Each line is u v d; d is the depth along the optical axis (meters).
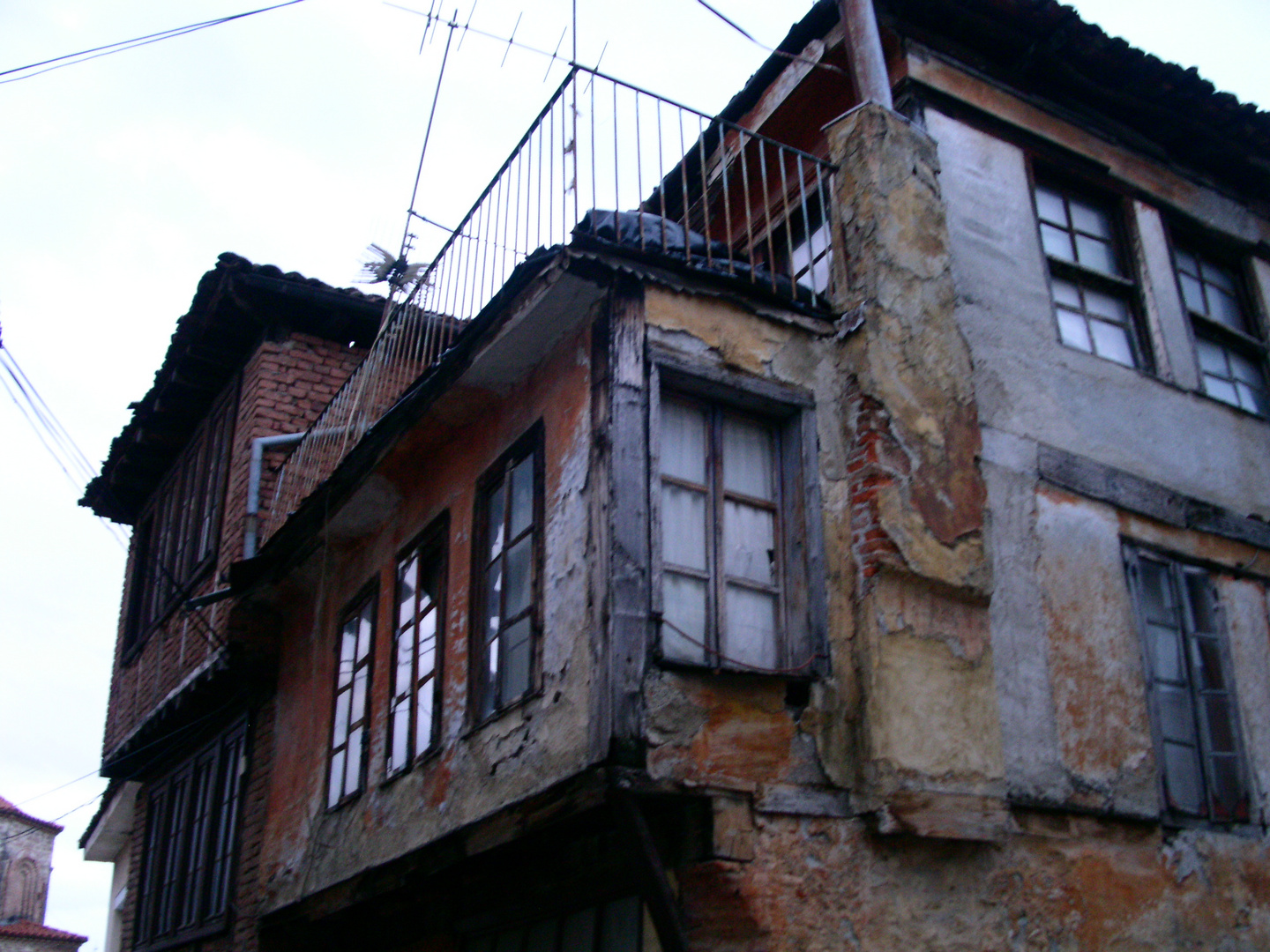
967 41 7.78
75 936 31.25
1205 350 8.30
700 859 4.94
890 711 5.38
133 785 13.12
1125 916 5.91
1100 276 7.86
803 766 5.27
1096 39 7.73
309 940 8.47
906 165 6.76
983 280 7.09
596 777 4.89
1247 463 7.88
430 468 7.64
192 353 11.50
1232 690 6.96
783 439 6.09
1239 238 8.77
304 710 8.88
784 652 5.68
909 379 6.18
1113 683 6.45
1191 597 7.12
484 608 6.53
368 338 11.31
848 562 5.79
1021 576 6.33
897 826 5.17
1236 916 6.32
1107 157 8.24
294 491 9.59
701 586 5.57
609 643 5.06
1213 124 8.44
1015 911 5.55
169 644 11.40
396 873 6.73
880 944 5.10
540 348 6.27
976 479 6.21
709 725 5.12
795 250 8.09
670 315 5.80
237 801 9.60
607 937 5.83
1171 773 6.49
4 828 32.25
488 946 6.90
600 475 5.45
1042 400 6.96
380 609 7.98
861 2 7.27
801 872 5.05
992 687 5.78
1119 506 7.00
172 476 13.01
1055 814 5.91
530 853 6.13
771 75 8.30
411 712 7.10
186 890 10.25
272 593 9.51
